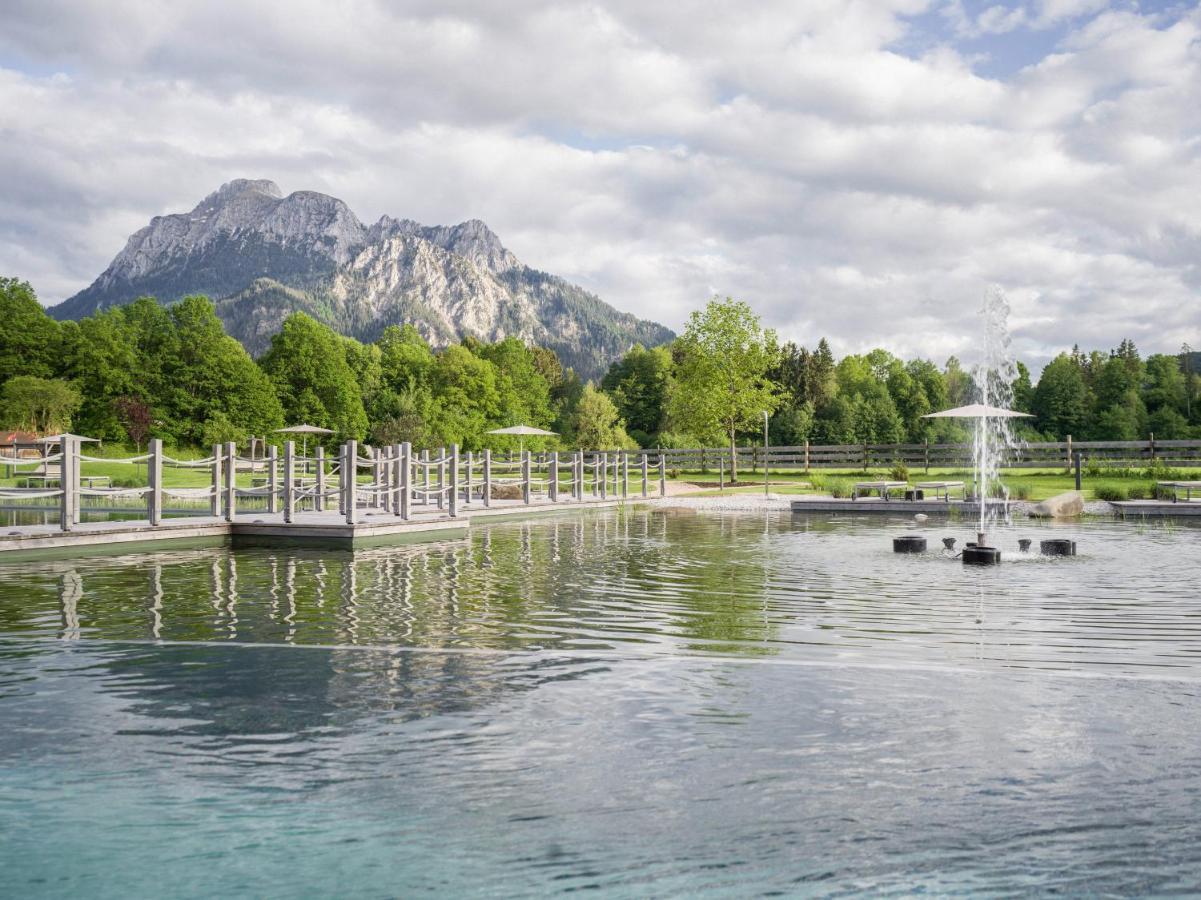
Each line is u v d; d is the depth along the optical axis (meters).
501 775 3.84
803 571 10.62
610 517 20.39
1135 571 10.48
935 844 3.18
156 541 13.44
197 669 5.67
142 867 3.07
